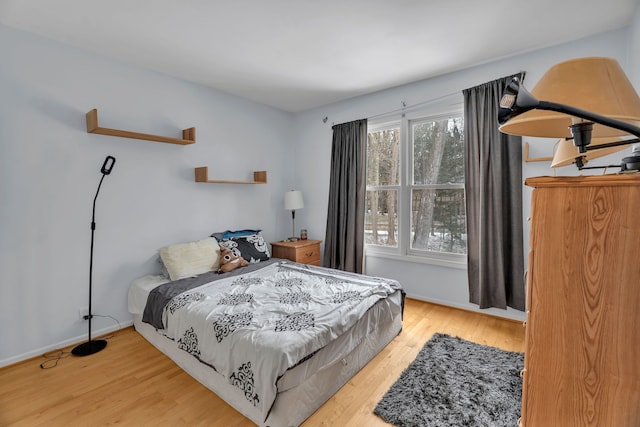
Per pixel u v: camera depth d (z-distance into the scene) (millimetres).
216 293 2229
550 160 2410
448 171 3082
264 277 2652
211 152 3289
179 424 1521
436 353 2137
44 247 2189
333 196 3803
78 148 2332
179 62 2611
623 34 2129
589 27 2117
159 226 2859
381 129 3541
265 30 2109
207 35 2170
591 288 799
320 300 2059
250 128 3717
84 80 2350
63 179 2264
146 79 2723
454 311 2947
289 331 1591
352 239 3557
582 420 824
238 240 3285
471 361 2029
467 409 1580
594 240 792
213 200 3332
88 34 2139
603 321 789
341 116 3783
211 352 1694
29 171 2109
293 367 1432
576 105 750
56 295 2254
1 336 2023
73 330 2344
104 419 1556
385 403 1639
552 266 849
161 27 2059
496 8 1873
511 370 1919
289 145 4305
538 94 824
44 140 2170
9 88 2014
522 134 997
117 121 2543
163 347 2209
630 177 737
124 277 2625
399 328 2471
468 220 2801
